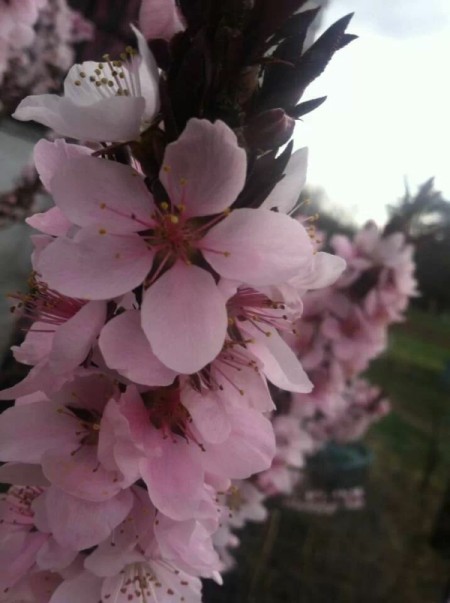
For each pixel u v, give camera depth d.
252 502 0.27
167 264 0.08
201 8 0.08
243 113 0.08
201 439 0.08
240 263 0.07
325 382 0.26
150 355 0.07
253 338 0.08
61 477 0.08
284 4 0.08
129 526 0.08
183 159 0.07
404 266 0.25
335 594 0.37
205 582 0.34
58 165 0.08
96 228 0.07
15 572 0.09
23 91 0.25
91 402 0.08
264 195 0.08
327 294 0.25
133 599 0.09
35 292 0.09
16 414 0.08
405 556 0.41
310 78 0.08
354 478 0.41
